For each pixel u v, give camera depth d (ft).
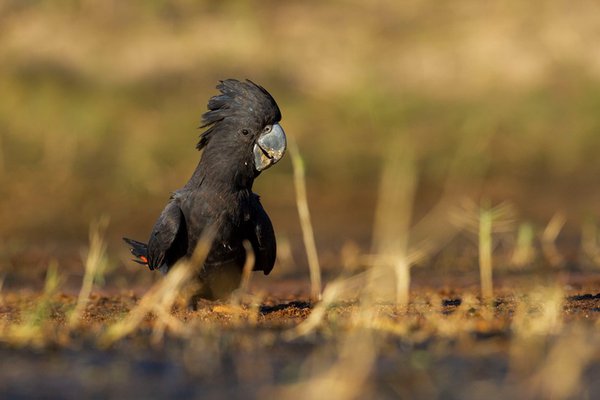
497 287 34.63
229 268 29.27
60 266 45.52
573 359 16.92
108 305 31.37
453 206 62.08
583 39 80.43
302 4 85.46
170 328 21.56
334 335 20.27
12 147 66.49
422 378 16.51
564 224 57.41
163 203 62.59
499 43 79.87
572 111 73.67
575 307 25.89
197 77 76.79
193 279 29.01
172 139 68.54
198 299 30.25
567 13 82.69
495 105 74.43
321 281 40.19
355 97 73.82
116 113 71.20
